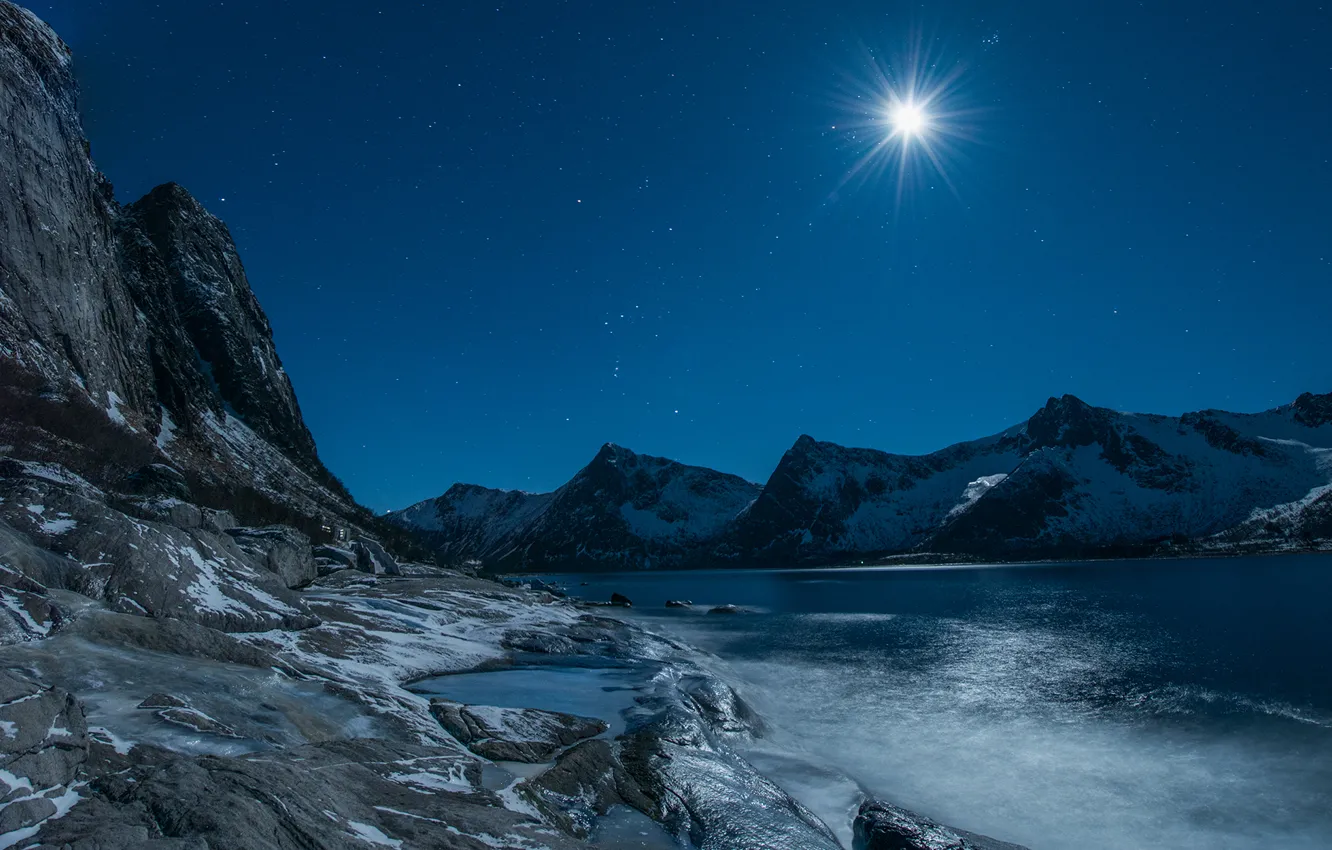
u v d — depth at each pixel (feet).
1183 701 74.23
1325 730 62.34
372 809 26.11
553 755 41.16
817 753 57.36
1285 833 42.14
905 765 54.85
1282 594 225.97
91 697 29.81
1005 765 54.60
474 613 85.92
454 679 57.16
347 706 39.52
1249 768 53.16
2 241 87.92
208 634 41.78
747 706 66.85
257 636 49.21
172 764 23.72
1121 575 406.41
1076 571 496.64
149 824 19.80
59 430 81.35
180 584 47.42
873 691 80.28
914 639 130.41
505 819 29.07
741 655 108.68
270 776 24.53
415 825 25.70
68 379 89.30
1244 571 392.06
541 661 69.41
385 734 37.50
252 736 30.68
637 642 92.53
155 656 36.78
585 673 65.10
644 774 40.63
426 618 76.18
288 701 36.68
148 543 47.42
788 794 44.86
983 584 366.84
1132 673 91.66
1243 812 45.24
